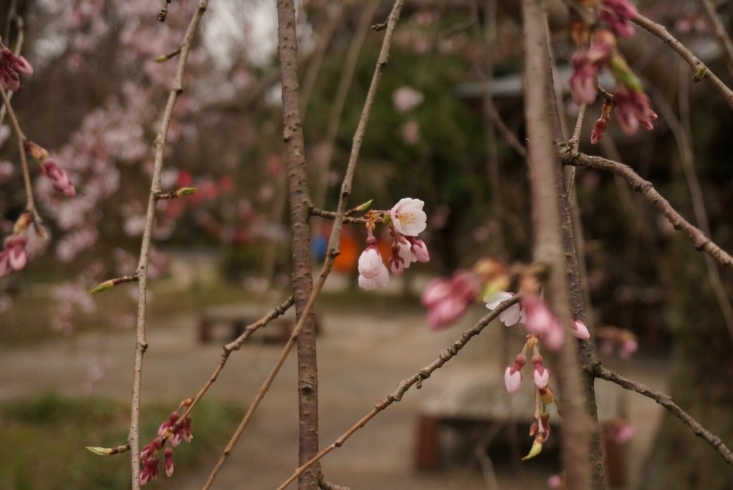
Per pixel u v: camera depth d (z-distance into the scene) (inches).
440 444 204.8
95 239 224.5
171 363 323.6
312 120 269.3
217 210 371.2
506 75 328.5
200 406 225.1
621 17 26.9
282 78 53.1
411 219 46.6
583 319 44.4
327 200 445.1
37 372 294.4
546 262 24.5
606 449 173.8
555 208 25.8
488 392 206.8
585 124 153.2
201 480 177.2
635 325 377.4
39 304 427.2
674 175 142.6
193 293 606.5
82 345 355.9
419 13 175.0
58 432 201.6
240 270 685.9
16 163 155.9
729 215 132.4
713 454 124.7
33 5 139.6
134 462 42.3
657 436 141.9
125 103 230.7
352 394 269.9
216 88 239.0
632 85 26.0
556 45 128.6
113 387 269.0
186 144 253.8
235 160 270.2
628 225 310.0
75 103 214.1
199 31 192.1
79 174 218.2
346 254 669.9
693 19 123.1
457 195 458.9
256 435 214.2
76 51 193.0
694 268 130.5
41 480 163.3
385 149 394.3
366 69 349.1
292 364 323.6
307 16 181.0
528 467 191.5
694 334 130.0
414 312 557.3
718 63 127.3
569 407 23.2
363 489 173.3
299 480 43.9
